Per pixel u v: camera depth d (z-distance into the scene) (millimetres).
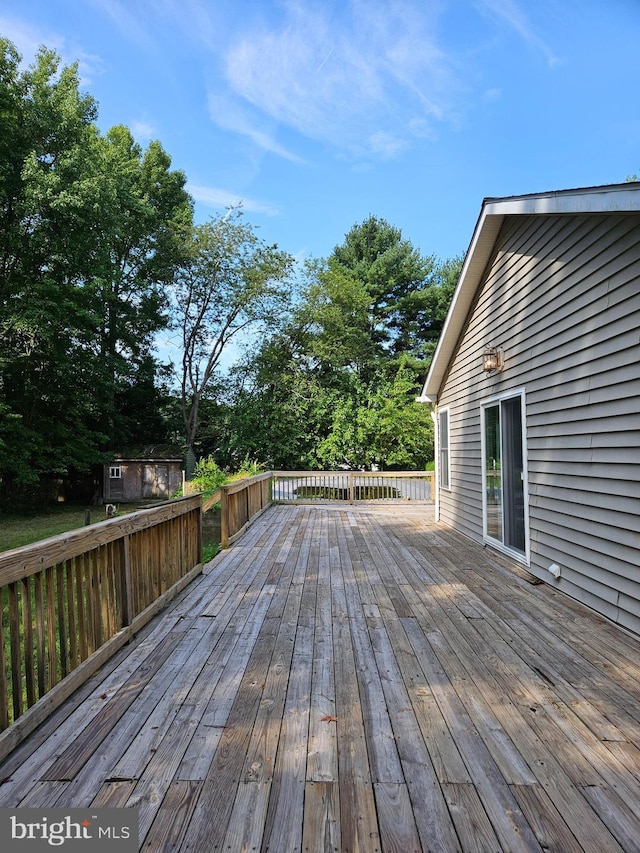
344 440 19984
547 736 2162
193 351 23172
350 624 3627
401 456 19547
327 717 2322
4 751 1974
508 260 5754
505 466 5902
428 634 3418
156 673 2807
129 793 1784
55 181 14547
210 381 23641
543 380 4793
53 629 2451
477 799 1757
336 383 22750
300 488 14039
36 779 1859
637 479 3334
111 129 22156
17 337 15750
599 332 3814
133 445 23219
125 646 3213
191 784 1834
